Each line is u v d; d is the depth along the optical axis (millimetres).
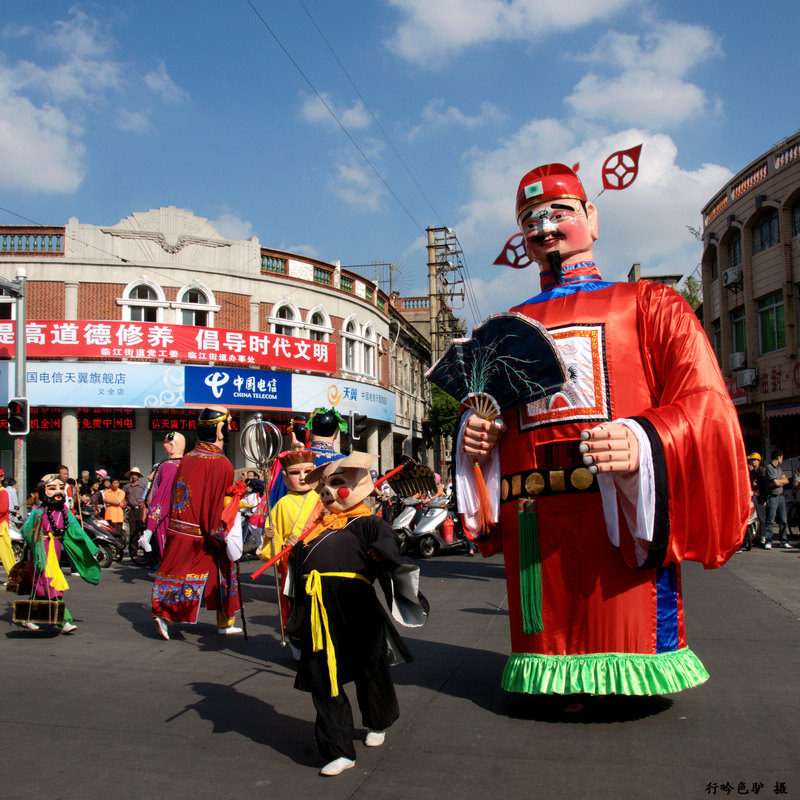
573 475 4586
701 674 4656
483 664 6219
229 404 22734
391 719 4230
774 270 22812
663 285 4922
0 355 20875
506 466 4961
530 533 4699
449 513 15391
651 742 4246
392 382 34125
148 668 6258
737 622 7828
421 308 45500
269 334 23469
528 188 5281
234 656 6719
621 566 4488
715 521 4336
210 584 7605
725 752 4078
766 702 4996
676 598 4637
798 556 13844
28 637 7570
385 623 4289
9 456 23812
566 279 5203
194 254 23828
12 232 22188
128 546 16672
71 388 21156
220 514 7531
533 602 4641
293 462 6438
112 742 4395
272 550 6457
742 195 24547
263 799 3584
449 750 4188
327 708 3932
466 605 9234
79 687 5641
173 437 8586
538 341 4594
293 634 4121
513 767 3920
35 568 7652
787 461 20344
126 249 22969
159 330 21859
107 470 24031
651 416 4332
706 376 4523
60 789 3717
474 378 4895
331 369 25172
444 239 36375
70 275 22219
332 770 3852
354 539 4219
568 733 4426
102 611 9156
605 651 4492
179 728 4648
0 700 5281
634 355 4738
